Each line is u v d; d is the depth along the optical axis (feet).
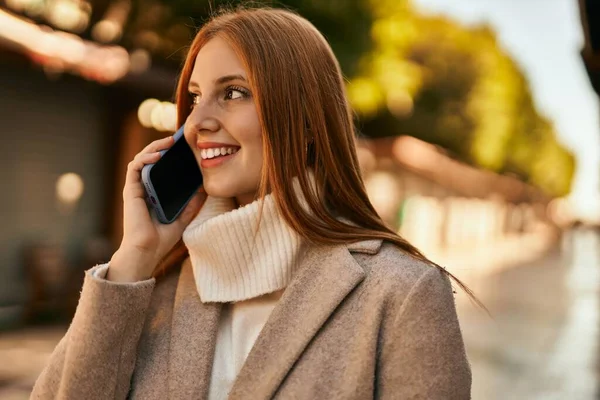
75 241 29.43
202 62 4.74
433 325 4.16
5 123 25.64
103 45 26.05
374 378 4.17
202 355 4.60
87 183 29.81
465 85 91.25
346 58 38.78
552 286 57.82
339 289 4.30
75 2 28.60
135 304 4.60
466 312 37.55
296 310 4.40
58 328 24.27
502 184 116.88
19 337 22.39
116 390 4.55
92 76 23.25
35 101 26.94
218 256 4.65
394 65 43.55
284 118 4.52
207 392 4.52
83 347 4.48
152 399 4.56
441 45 88.48
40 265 25.72
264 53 4.52
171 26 31.32
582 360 27.20
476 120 96.27
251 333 4.68
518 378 23.32
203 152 4.83
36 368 18.71
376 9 40.65
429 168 71.82
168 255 5.23
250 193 4.94
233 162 4.69
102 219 30.81
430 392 4.05
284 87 4.52
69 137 28.71
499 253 95.09
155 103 28.37
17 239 26.45
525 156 143.84
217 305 4.76
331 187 4.85
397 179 72.59
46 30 23.53
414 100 81.00
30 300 25.27
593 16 11.73
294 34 4.65
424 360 4.10
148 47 31.12
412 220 74.90
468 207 108.88
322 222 4.64
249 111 4.62
